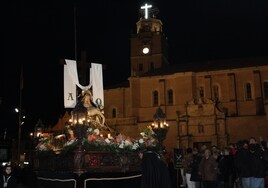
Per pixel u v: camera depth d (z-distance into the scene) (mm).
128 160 16266
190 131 59312
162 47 77562
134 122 64750
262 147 16828
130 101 67438
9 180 13078
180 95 63750
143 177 12711
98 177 15148
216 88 63156
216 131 58000
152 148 13484
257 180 15031
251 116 58188
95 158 15312
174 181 21969
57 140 17812
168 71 67625
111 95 69562
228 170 17672
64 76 18609
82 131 14789
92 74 19734
